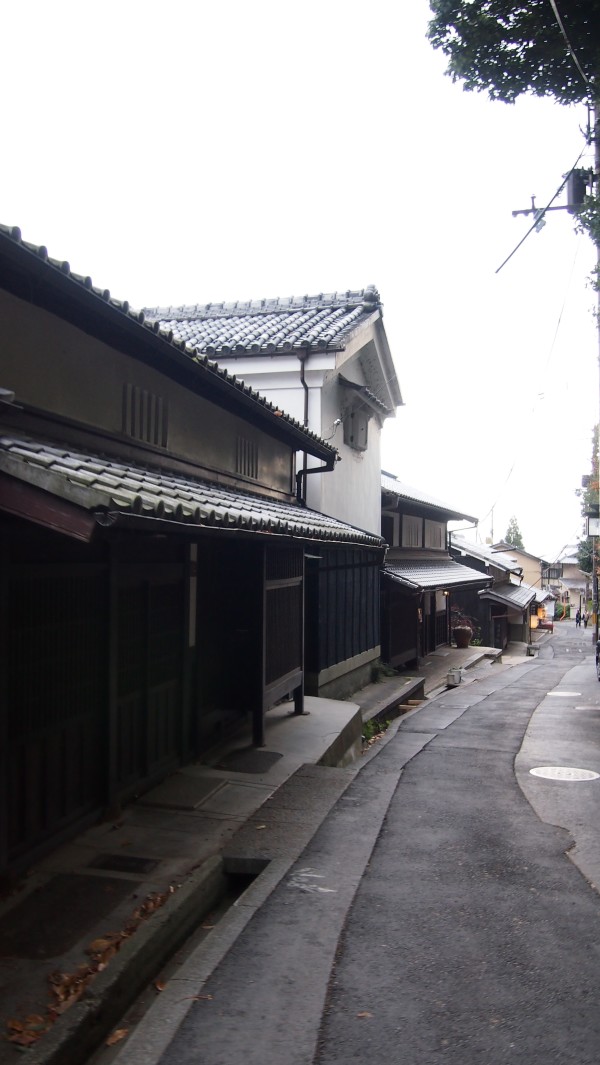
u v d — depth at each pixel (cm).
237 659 959
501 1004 392
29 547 521
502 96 759
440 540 3241
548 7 665
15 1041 340
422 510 2742
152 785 746
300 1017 379
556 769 994
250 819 677
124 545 668
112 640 639
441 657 2953
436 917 498
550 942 464
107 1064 361
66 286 527
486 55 717
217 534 601
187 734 838
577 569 9238
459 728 1390
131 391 737
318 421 1505
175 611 799
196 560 855
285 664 1103
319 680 1526
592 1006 391
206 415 945
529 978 419
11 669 507
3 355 535
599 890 551
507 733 1325
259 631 948
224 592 958
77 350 635
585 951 453
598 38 684
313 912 503
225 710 962
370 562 1967
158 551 751
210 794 736
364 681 1914
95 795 637
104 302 572
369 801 774
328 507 1580
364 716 1456
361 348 1691
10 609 503
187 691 830
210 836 626
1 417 520
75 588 589
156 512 447
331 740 1017
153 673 745
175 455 835
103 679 634
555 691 2095
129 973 411
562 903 525
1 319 532
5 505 409
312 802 746
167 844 602
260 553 947
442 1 684
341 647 1697
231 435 1042
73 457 510
